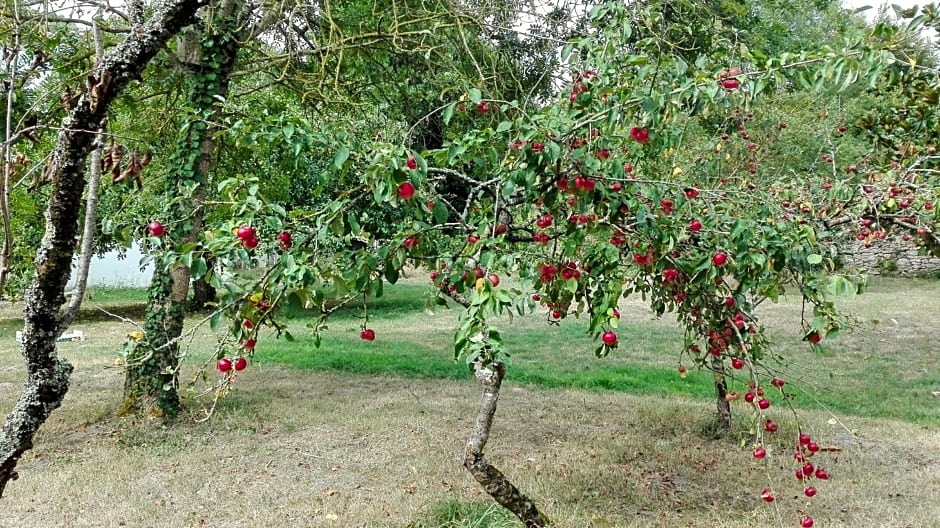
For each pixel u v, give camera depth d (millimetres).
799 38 7863
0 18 4426
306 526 3734
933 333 9648
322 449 5027
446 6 5977
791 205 3670
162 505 4016
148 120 6258
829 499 4156
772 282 3293
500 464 4711
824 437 5391
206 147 5523
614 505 4051
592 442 5238
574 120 2771
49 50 5211
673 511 3980
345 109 6555
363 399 6512
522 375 7562
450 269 2855
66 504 4016
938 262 15047
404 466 4660
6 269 2049
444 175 2912
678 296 3328
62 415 5707
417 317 12750
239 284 2701
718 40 3355
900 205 3426
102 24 5188
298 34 6500
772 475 4566
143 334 2684
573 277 2869
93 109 1885
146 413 5578
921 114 5035
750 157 5297
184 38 5504
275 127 2736
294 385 7078
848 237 3635
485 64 6062
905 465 4789
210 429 5430
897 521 3850
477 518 3662
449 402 6430
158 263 5422
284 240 2639
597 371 7746
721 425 5480
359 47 6250
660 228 2945
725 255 2936
